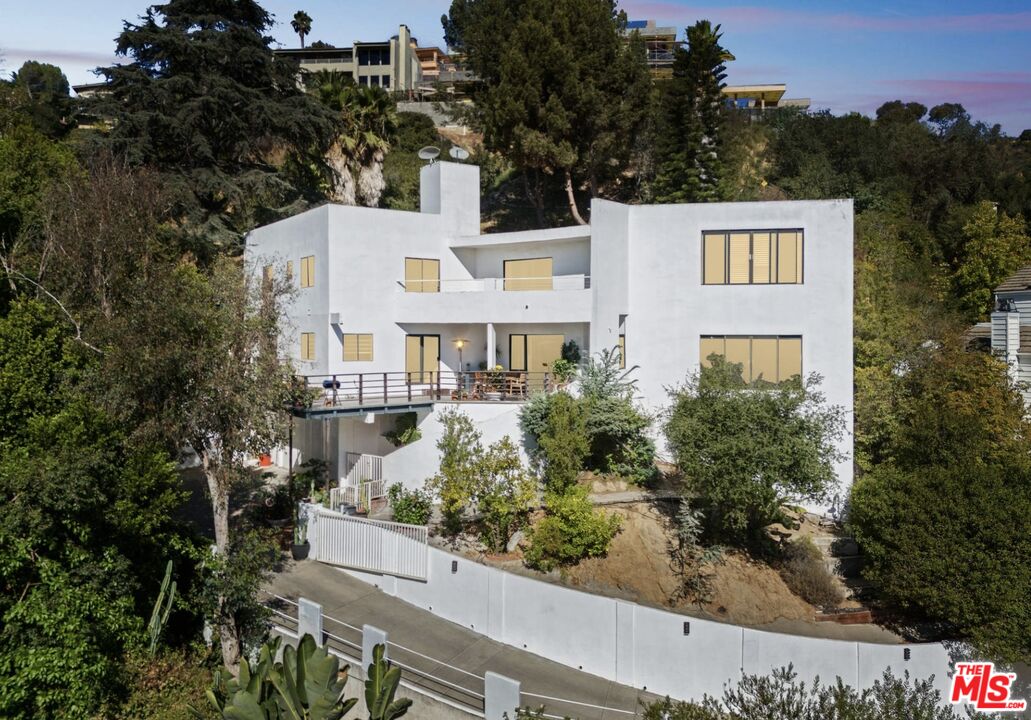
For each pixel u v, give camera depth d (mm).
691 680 15414
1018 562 15516
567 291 24031
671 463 24719
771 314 24281
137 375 14883
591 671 16078
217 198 36938
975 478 16938
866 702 12078
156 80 34281
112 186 23203
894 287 34312
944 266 43156
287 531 22047
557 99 37938
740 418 18672
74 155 32500
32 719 12562
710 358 22172
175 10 36594
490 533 19578
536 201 43781
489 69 44562
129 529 14859
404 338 27422
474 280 28844
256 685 10562
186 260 33906
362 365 26312
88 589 14180
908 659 15086
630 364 25516
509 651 16656
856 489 19609
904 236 44625
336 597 18234
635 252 25453
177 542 16266
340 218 25828
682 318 25000
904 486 17422
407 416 24016
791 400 19016
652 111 39969
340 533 19891
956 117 81312
